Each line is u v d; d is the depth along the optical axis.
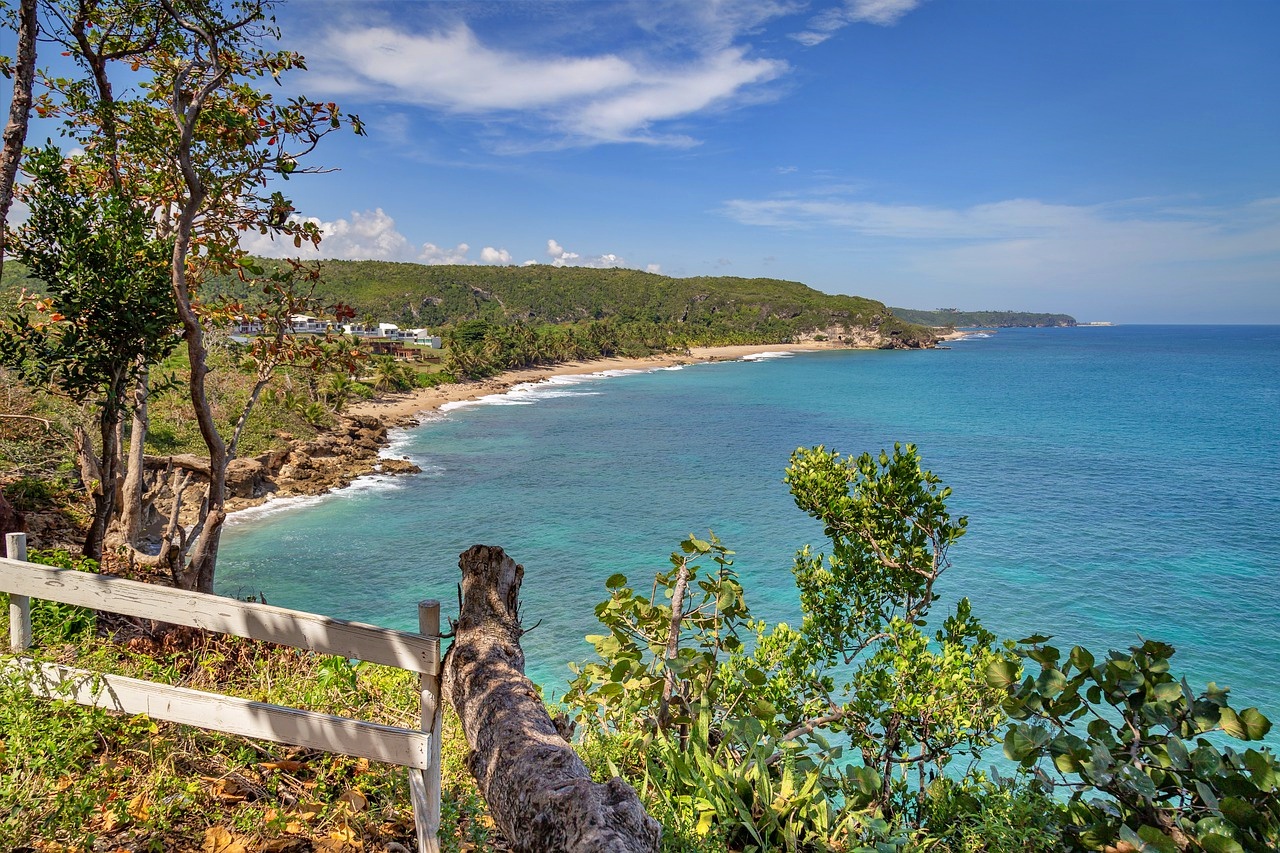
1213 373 169.50
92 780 3.97
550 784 2.82
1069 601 30.38
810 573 8.55
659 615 6.52
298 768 4.54
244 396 54.97
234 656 6.08
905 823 6.02
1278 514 45.19
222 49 9.16
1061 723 4.68
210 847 3.75
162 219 11.02
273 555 35.28
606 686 6.07
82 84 10.19
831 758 6.26
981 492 51.84
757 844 4.60
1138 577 33.31
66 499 20.16
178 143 9.21
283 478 49.16
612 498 49.53
